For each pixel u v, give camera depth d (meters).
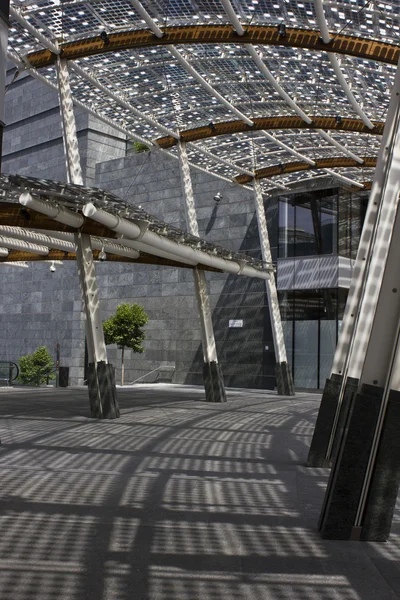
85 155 39.94
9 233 18.95
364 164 27.72
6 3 10.55
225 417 17.23
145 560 5.12
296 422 16.53
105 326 33.25
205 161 28.98
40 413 17.00
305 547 5.65
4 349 44.84
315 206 30.89
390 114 7.83
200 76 19.67
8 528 5.98
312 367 30.39
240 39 16.69
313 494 7.95
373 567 5.13
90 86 21.27
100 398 16.09
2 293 45.44
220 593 4.43
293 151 25.91
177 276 35.97
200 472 9.20
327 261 29.78
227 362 33.53
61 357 41.03
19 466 9.23
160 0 15.59
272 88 20.81
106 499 7.30
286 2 15.05
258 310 32.69
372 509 5.97
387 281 6.24
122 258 23.00
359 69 18.14
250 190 31.39
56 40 18.05
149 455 10.59
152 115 23.39
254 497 7.66
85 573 4.78
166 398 24.16
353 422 6.11
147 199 37.81
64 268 41.44
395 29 15.66
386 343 6.19
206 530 6.11
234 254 23.91
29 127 44.53
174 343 35.88
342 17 15.42
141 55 18.84
